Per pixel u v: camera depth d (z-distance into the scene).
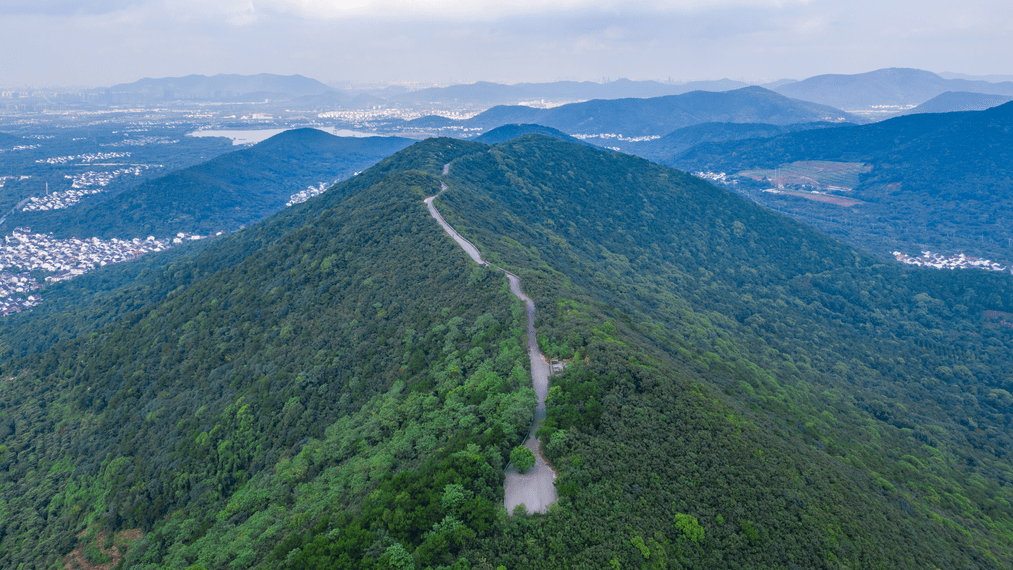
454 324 100.44
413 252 133.12
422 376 91.06
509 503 57.09
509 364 83.81
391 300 118.94
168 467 97.19
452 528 51.62
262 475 87.94
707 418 72.00
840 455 92.56
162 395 120.25
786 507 61.59
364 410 90.44
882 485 84.62
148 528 88.50
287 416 97.50
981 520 89.75
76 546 89.44
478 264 123.25
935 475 103.00
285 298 134.12
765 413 95.69
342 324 117.12
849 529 62.00
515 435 65.56
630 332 104.44
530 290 111.38
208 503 88.25
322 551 52.66
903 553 62.66
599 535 52.62
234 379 114.06
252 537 69.50
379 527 54.28
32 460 114.06
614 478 59.62
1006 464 119.12
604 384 75.00
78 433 120.62
